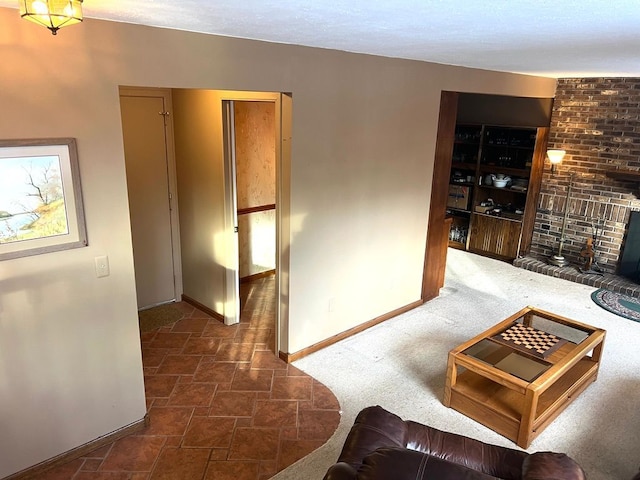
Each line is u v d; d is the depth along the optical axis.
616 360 3.87
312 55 3.16
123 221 2.55
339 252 3.87
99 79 2.29
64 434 2.61
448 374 3.14
